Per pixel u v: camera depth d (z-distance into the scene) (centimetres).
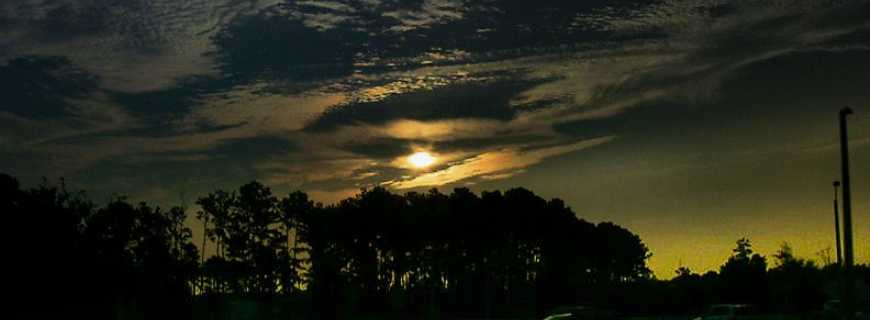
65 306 5634
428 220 9788
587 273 13500
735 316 5775
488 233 10262
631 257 14112
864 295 5978
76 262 5584
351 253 9862
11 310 5253
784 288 7694
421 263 10406
